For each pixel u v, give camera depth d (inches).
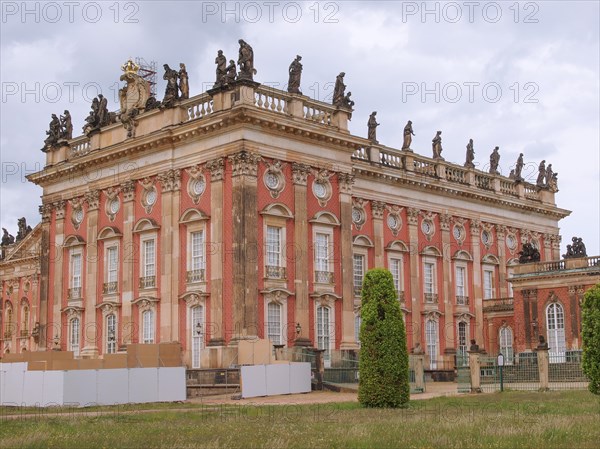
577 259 2723.9
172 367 1911.9
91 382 1738.4
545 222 3444.9
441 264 2930.6
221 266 2155.5
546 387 2018.9
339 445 968.9
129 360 2080.5
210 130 2219.5
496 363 2231.8
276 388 1955.0
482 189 3112.7
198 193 2257.6
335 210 2393.0
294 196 2274.9
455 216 3021.7
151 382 1824.6
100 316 2482.8
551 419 1197.1
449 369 2812.5
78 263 2605.8
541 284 2770.7
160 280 2317.9
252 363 2026.3
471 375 2055.9
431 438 1019.3
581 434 1048.2
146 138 2362.2
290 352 2156.7
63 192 2691.9
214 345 2122.3
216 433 1092.5
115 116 2603.3
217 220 2181.3
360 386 1612.9
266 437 1037.8
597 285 1817.2
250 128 2172.7
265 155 2206.0
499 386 2160.4
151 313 2335.1
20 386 1790.1
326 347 2306.8
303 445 969.5
